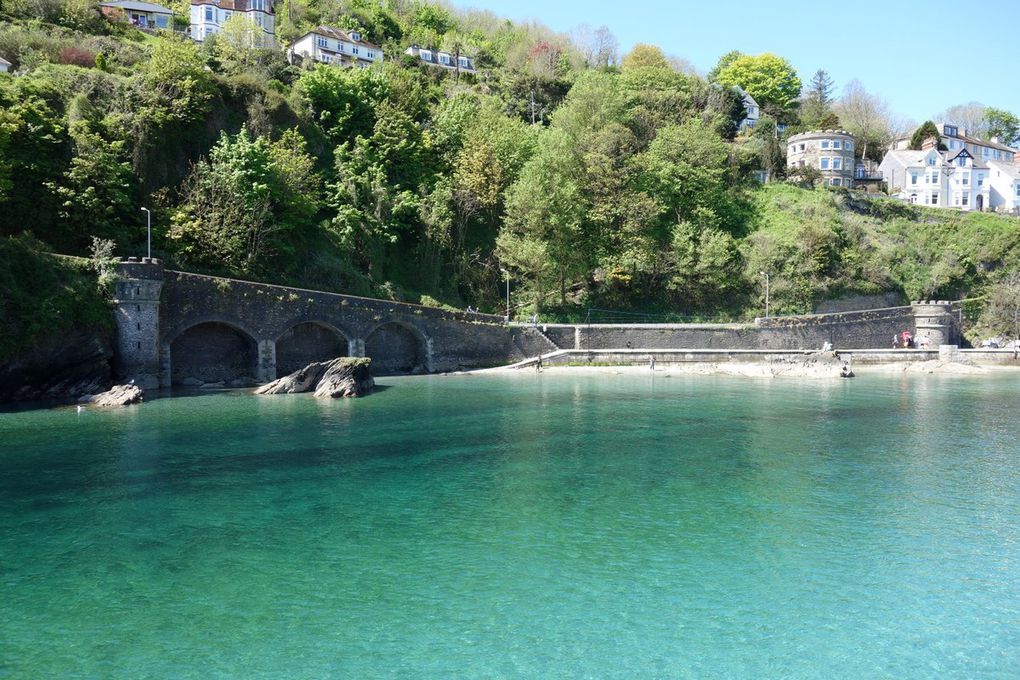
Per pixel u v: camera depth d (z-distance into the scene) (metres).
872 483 26.70
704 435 36.28
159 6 109.06
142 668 13.74
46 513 22.69
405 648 14.57
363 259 74.19
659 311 85.75
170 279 51.47
